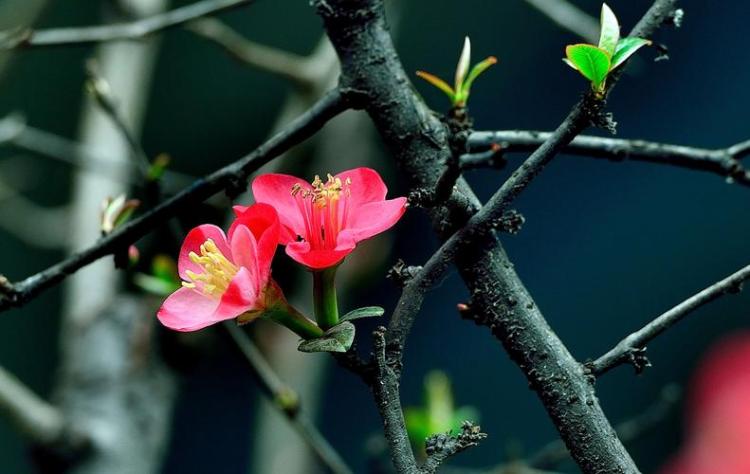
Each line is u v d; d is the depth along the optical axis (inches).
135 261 35.5
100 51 57.4
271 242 32.7
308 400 55.4
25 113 110.3
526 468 42.0
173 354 50.8
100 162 50.0
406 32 113.7
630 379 109.7
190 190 34.9
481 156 34.4
